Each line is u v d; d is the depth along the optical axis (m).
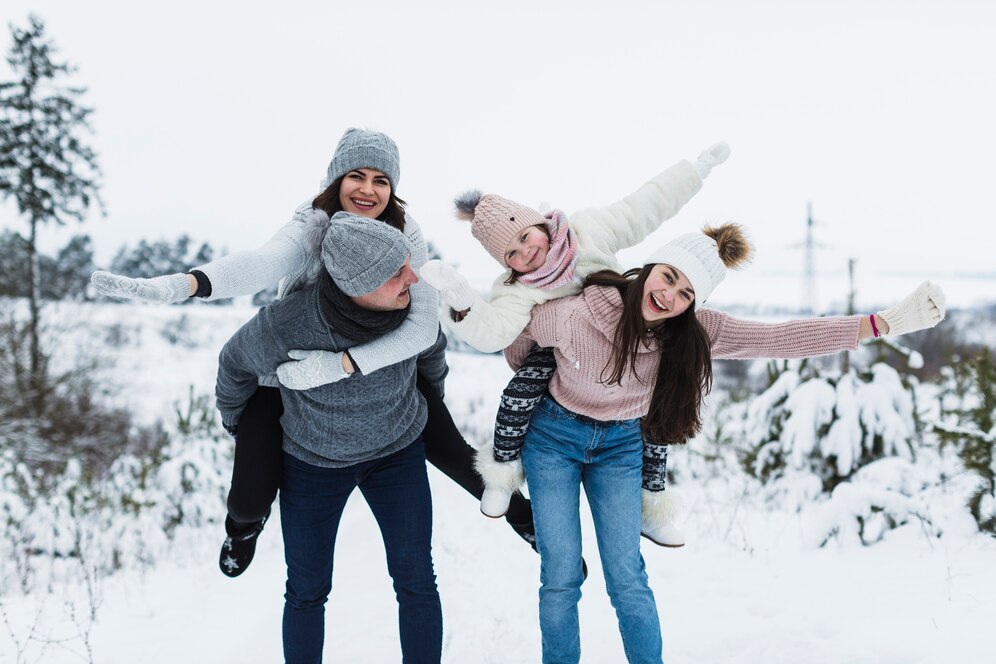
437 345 2.65
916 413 5.42
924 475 4.70
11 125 16.31
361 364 2.20
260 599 3.99
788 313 28.92
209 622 3.71
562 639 2.38
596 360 2.39
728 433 7.53
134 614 3.93
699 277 2.26
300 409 2.34
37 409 14.99
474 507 5.77
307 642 2.42
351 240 2.12
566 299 2.45
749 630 3.08
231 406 2.46
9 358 14.95
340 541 4.84
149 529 5.95
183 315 26.03
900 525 4.19
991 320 18.23
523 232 2.43
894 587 3.36
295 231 2.36
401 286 2.20
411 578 2.44
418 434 2.58
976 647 2.58
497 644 3.15
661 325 2.41
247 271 2.12
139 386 18.30
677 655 2.95
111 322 19.72
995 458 4.12
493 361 19.45
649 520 2.73
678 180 2.80
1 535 6.16
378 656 3.09
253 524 2.52
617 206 2.74
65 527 5.84
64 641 3.45
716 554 4.32
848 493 4.28
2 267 15.83
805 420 5.45
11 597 4.57
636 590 2.39
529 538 2.88
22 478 7.25
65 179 16.69
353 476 2.44
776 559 4.12
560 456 2.51
